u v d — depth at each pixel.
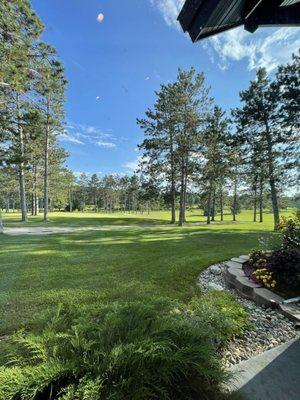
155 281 4.61
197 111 18.78
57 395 1.51
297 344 2.63
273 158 15.77
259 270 4.20
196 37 2.18
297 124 14.28
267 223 24.06
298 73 14.05
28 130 12.45
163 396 1.55
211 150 19.05
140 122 19.53
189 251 7.38
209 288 4.39
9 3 9.23
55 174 29.73
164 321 2.05
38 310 3.39
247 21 2.28
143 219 25.58
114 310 2.29
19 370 1.55
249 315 3.15
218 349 2.41
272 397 1.90
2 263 5.94
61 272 5.17
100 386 1.45
